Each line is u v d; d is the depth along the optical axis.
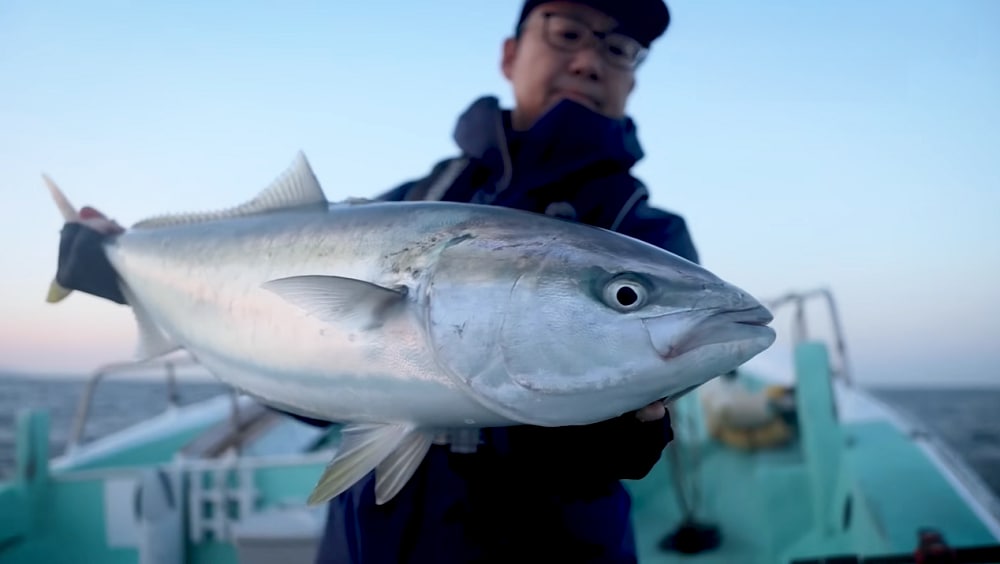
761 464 1.56
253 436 1.85
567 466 0.58
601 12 0.79
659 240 0.69
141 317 0.81
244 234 0.70
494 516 0.64
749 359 0.52
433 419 0.57
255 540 1.15
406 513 0.65
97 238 0.84
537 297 0.54
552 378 0.53
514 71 0.87
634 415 0.55
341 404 0.59
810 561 1.10
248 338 0.66
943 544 1.05
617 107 0.83
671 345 0.52
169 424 2.06
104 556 1.40
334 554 0.72
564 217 0.68
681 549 1.35
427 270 0.57
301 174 0.69
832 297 1.68
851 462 1.33
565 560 0.64
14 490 1.39
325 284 0.58
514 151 0.76
